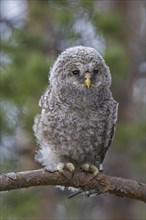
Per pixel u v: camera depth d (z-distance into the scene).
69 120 9.44
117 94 19.17
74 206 18.59
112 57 16.19
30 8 17.75
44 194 17.33
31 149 16.34
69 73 9.62
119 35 18.16
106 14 17.64
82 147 9.57
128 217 19.50
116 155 17.53
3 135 15.80
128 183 8.21
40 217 17.48
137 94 20.19
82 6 17.23
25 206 16.02
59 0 17.44
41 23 18.05
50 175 8.28
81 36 17.05
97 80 9.62
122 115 19.27
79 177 8.34
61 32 17.62
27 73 15.70
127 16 20.25
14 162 16.38
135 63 18.95
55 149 9.57
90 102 9.50
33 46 17.48
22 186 8.23
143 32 20.23
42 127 9.54
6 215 15.80
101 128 9.60
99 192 8.51
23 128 15.57
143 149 17.30
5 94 15.59
